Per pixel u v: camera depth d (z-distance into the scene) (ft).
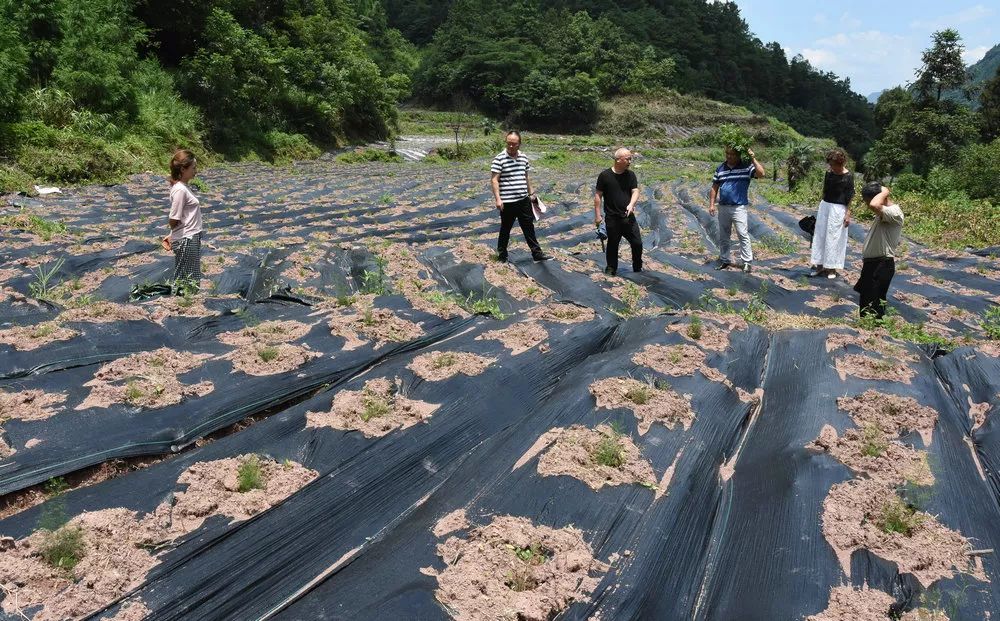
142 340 17.70
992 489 12.20
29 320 19.21
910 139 99.45
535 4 277.44
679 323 19.04
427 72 219.00
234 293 23.89
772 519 11.02
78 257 28.30
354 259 28.86
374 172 89.20
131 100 71.05
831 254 28.68
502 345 17.62
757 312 22.21
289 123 108.68
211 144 84.89
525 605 8.89
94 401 13.76
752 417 15.12
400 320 19.29
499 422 14.42
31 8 63.31
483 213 48.85
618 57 226.38
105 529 10.02
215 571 9.62
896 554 10.07
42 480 11.55
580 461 12.21
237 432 13.76
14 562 9.29
